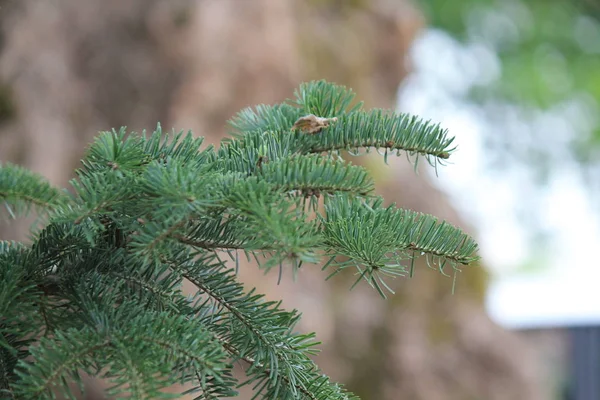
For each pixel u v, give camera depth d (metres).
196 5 4.05
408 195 4.79
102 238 0.84
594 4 7.89
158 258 0.72
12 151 3.74
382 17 5.07
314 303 4.16
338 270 0.81
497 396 4.77
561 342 5.50
